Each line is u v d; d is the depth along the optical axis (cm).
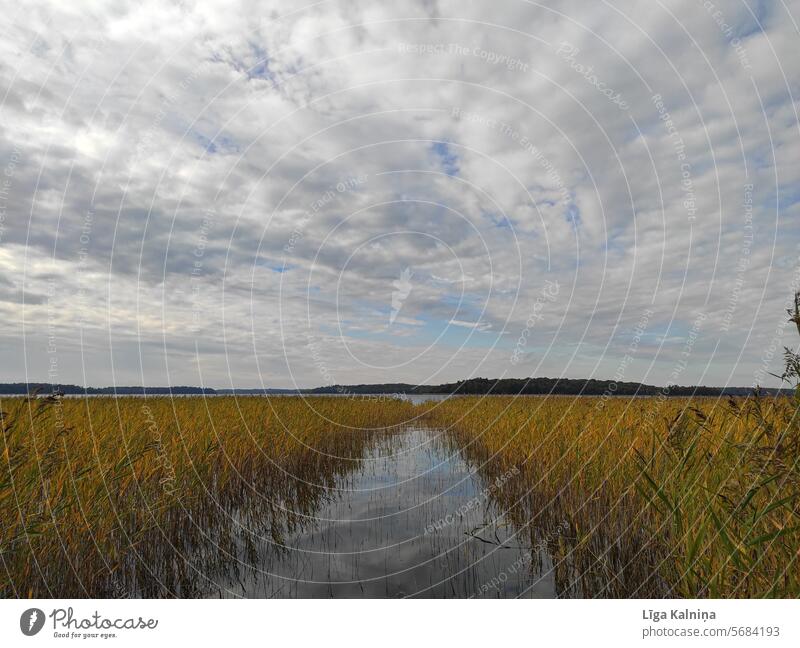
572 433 684
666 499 363
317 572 440
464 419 1348
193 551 486
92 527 405
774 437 298
